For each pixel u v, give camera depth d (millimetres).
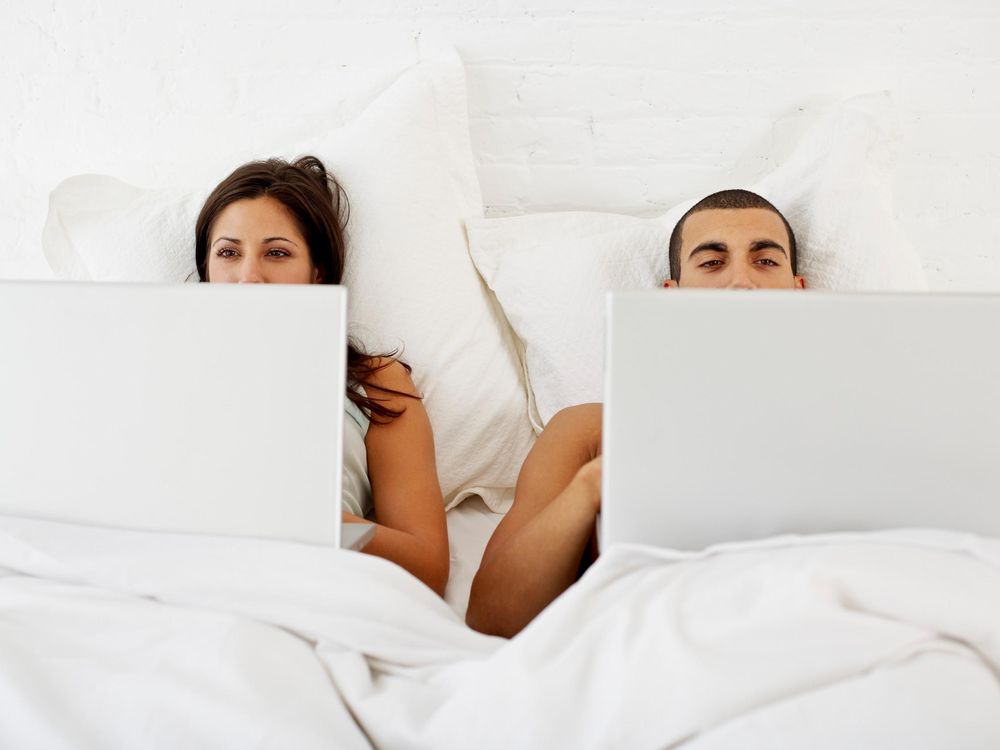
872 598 733
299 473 898
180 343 896
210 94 1872
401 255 1629
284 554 890
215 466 909
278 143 1880
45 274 1961
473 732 743
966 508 810
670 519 837
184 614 842
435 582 1312
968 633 729
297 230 1561
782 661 710
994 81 1811
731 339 805
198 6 1831
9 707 752
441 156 1718
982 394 793
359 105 1850
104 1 1833
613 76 1842
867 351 798
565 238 1734
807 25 1806
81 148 1907
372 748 776
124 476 925
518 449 1672
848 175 1635
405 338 1610
